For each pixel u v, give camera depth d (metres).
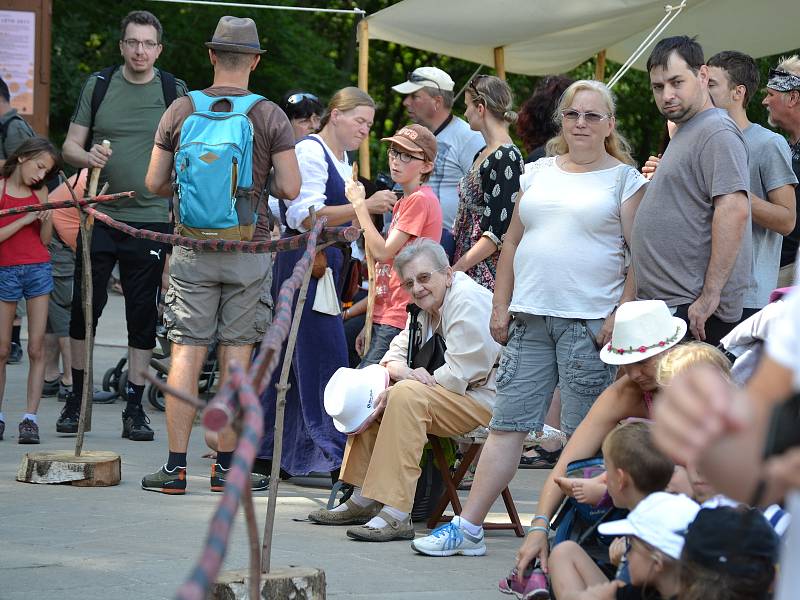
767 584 3.95
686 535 4.13
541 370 7.41
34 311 11.02
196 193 8.65
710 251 7.05
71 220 13.28
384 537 7.94
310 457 9.67
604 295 7.25
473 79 10.28
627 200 7.30
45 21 17.08
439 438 8.48
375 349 10.09
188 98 9.03
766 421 2.45
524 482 10.59
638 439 5.04
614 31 15.38
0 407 11.20
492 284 9.80
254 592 3.84
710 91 8.70
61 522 7.98
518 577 5.98
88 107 11.87
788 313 2.54
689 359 5.40
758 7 14.73
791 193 8.52
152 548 7.29
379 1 36.84
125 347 19.66
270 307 9.14
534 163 7.70
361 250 11.64
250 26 9.12
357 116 9.92
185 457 9.19
